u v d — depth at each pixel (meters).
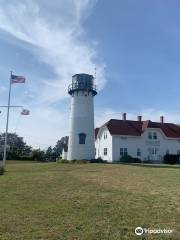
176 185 17.62
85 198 13.48
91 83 50.31
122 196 13.93
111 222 9.79
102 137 56.03
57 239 8.26
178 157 52.22
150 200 13.02
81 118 49.19
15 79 37.09
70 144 49.44
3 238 8.27
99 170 28.97
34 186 17.06
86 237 8.41
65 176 22.66
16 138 90.12
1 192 15.07
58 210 11.27
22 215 10.58
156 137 54.47
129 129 53.94
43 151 79.88
